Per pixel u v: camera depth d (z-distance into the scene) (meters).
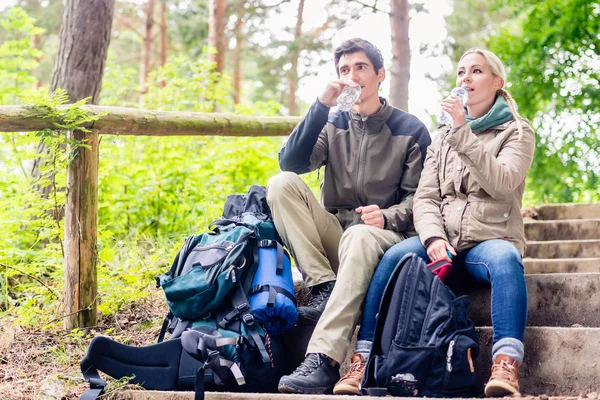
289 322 2.92
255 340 2.83
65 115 3.63
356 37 3.32
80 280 3.69
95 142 3.76
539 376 2.74
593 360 2.65
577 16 8.28
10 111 3.53
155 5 16.66
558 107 8.30
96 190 3.76
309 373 2.74
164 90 7.22
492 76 3.10
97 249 3.83
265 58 15.23
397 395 2.63
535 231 5.27
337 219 3.34
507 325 2.62
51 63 16.20
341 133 3.36
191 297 2.90
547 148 8.15
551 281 3.08
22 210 4.61
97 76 5.68
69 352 3.45
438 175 3.12
